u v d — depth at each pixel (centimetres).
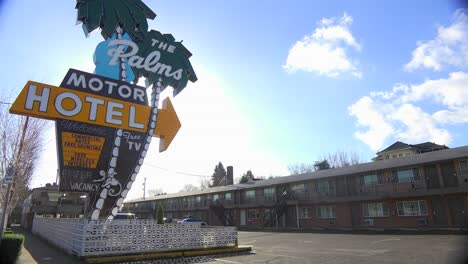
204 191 5616
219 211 5031
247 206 4572
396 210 3053
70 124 1452
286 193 4106
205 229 1605
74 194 4691
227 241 1661
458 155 2720
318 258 1323
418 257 1247
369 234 2527
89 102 1507
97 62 1598
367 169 3312
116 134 1542
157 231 1466
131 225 1409
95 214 1439
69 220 1728
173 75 1786
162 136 1702
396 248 1559
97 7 1609
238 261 1317
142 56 1708
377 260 1218
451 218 2689
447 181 2809
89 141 1480
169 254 1412
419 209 2905
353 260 1240
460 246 1492
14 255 1262
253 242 2236
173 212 6531
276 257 1398
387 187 3172
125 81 1622
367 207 3294
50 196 4925
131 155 1566
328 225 3578
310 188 3891
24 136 1916
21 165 2016
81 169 1441
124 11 1686
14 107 1349
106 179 1484
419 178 2970
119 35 1667
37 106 1394
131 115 1599
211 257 1455
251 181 5003
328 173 3725
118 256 1326
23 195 3309
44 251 1669
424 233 2348
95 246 1316
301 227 3856
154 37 1772
